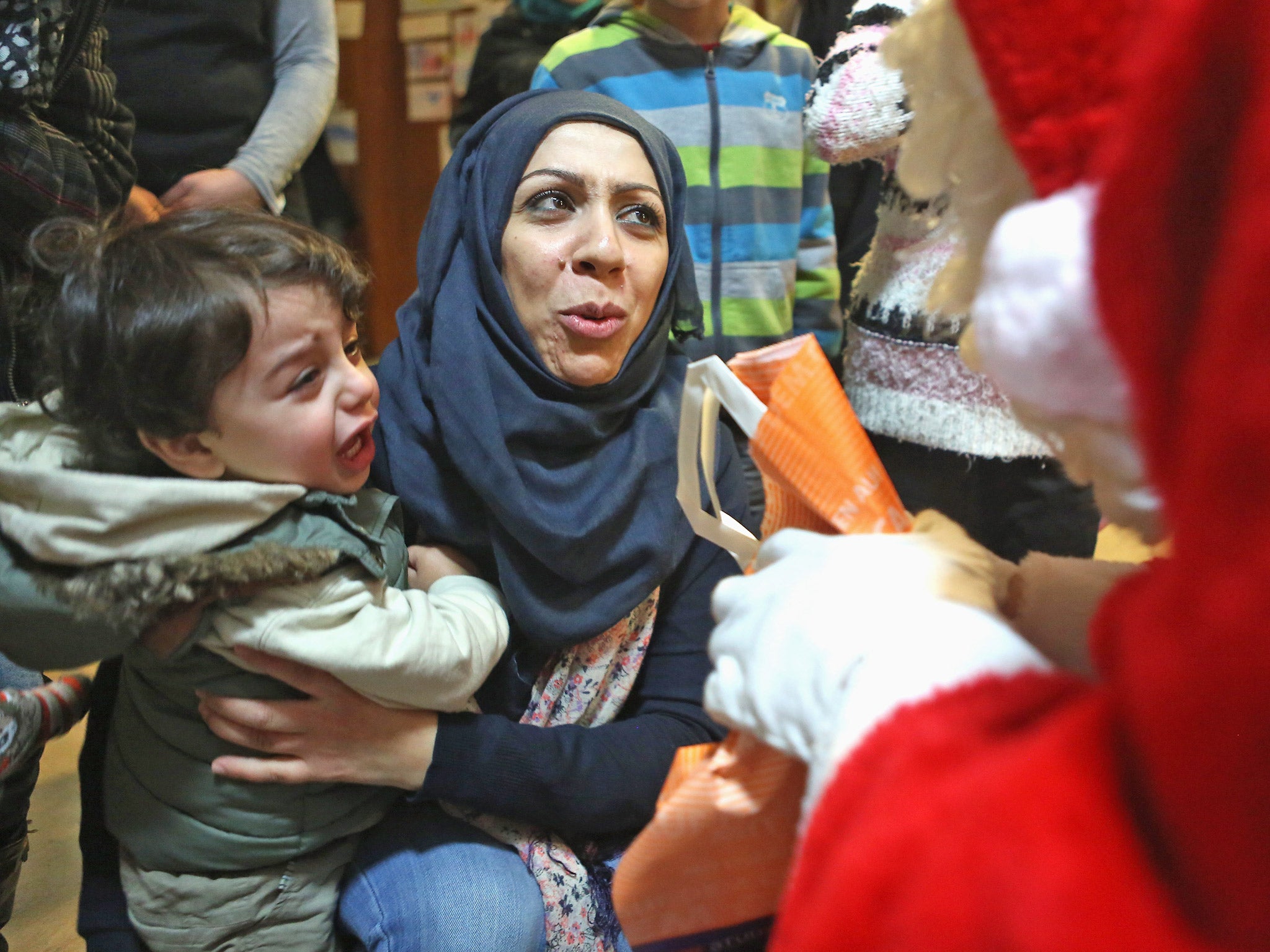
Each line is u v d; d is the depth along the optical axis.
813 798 0.46
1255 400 0.26
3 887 1.04
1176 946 0.30
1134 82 0.31
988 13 0.39
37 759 1.05
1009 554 1.51
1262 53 0.27
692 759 0.73
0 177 1.03
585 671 1.04
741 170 1.64
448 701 0.92
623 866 0.68
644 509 1.04
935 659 0.44
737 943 0.68
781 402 0.65
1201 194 0.29
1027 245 0.36
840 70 1.27
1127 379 0.32
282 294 0.84
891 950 0.34
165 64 1.55
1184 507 0.28
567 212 1.01
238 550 0.83
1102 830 0.32
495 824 1.01
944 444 1.37
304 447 0.87
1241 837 0.28
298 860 0.95
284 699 0.91
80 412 0.85
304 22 1.72
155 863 0.92
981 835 0.33
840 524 0.63
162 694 0.93
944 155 0.48
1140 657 0.30
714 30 1.68
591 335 1.01
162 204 1.52
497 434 0.97
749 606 0.56
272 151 1.65
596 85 1.63
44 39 1.05
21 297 1.01
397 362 1.10
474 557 1.07
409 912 0.93
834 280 1.83
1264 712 0.27
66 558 0.80
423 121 3.64
